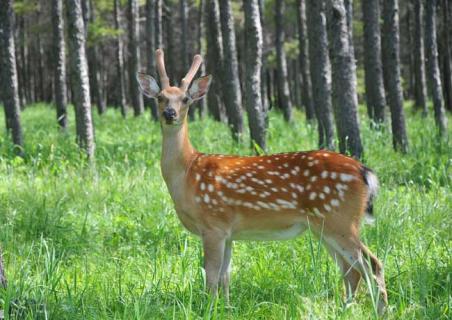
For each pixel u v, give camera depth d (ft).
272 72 221.66
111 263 29.71
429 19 74.54
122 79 126.31
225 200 24.86
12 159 55.16
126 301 22.62
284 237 25.31
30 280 24.80
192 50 171.01
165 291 24.13
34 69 209.77
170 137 25.62
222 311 20.17
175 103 25.53
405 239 30.91
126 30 184.65
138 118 112.78
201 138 71.51
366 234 30.48
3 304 20.76
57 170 48.34
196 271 26.68
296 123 90.02
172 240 33.19
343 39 43.98
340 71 44.06
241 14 136.26
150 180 45.06
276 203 24.53
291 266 27.04
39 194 40.65
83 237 33.45
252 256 28.99
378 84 72.02
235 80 64.75
